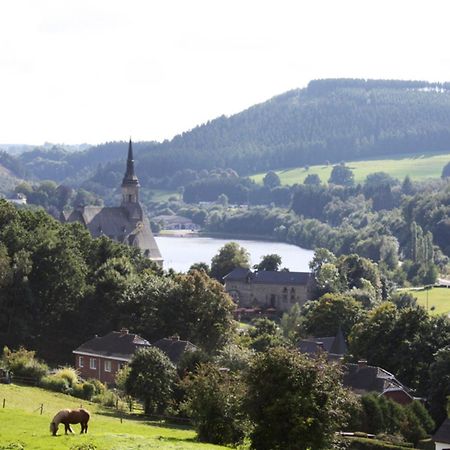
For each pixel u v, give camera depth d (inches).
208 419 3929.6
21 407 4658.0
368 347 7071.9
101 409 5191.9
